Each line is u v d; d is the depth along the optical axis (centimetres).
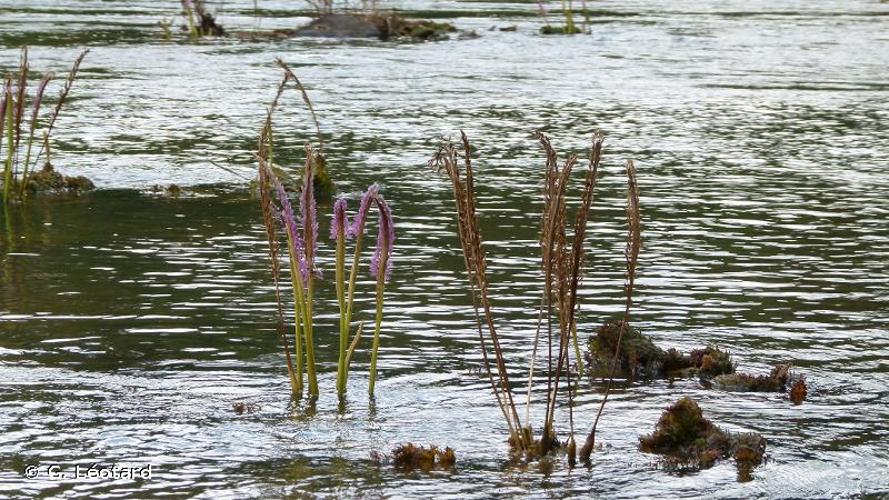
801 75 3825
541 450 907
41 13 5453
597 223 1730
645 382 1074
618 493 842
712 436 924
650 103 3130
